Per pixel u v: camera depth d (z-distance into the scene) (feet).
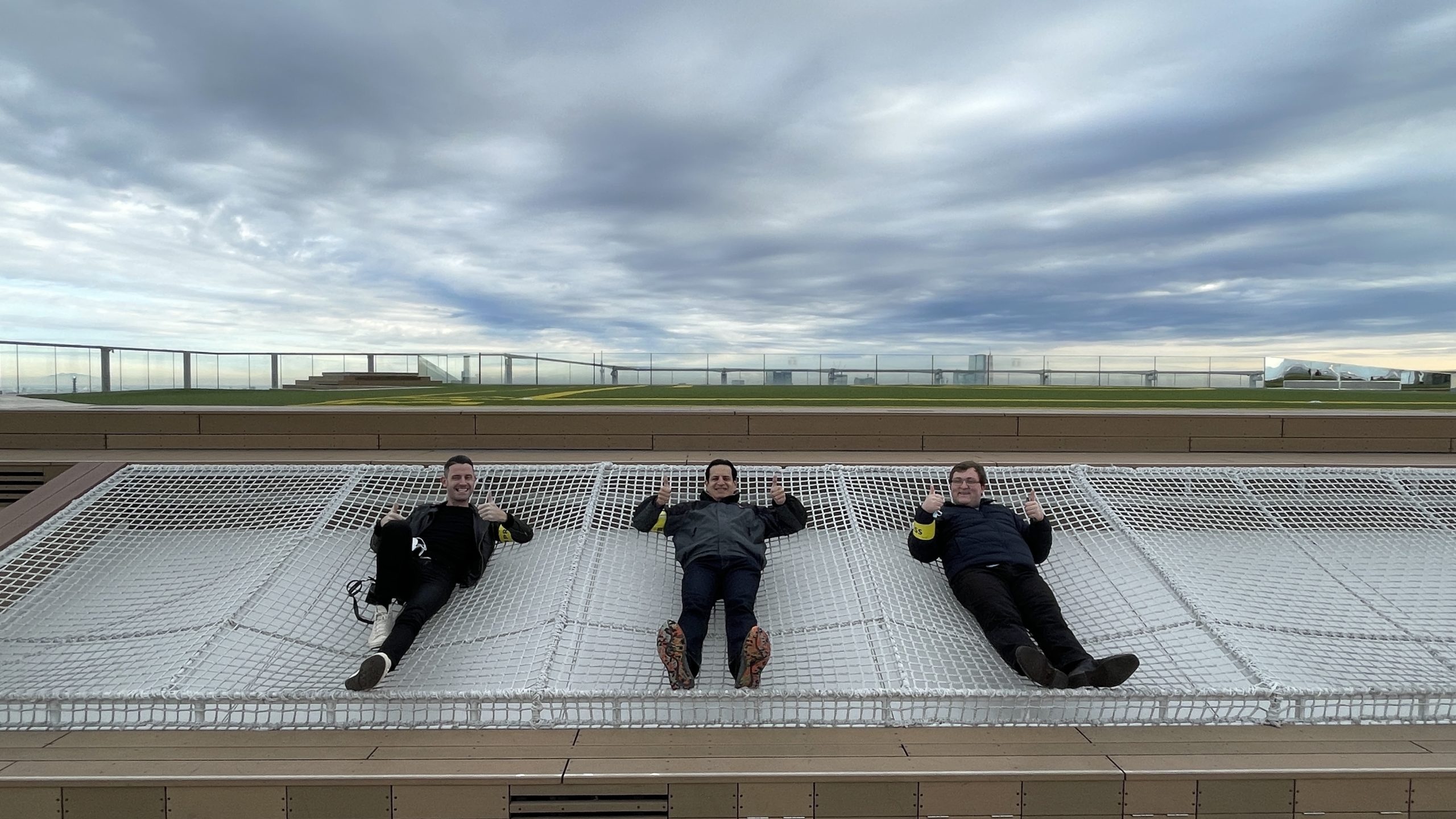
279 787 8.94
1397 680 11.42
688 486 16.53
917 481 16.80
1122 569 14.40
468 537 13.47
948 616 13.08
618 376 69.97
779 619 13.08
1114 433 21.06
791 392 47.37
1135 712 10.63
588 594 13.29
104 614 13.09
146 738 9.87
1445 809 9.23
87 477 16.61
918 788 9.12
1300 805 9.19
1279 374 67.51
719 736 10.03
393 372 60.03
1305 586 14.12
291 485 16.55
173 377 49.70
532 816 9.03
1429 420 21.04
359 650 12.53
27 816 8.90
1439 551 15.19
